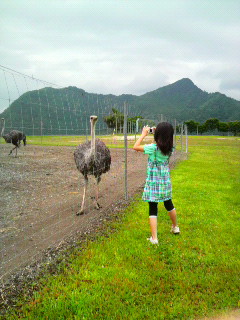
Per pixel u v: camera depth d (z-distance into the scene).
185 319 2.86
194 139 45.81
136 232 4.79
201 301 3.11
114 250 4.14
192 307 3.00
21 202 6.53
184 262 3.88
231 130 86.31
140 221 5.32
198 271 3.68
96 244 4.32
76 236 4.68
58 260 3.91
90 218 5.54
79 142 7.43
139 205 6.33
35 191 7.55
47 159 13.74
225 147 28.14
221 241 4.54
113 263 3.81
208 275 3.59
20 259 3.91
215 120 87.06
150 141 16.14
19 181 8.65
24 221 5.30
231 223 5.33
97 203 6.18
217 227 5.11
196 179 9.53
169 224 5.20
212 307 3.02
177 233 4.74
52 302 3.02
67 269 3.70
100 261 3.85
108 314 2.88
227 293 3.23
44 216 5.61
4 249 4.17
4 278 3.47
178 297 3.18
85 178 5.91
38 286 3.36
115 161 13.72
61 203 6.52
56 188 7.96
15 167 11.09
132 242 4.41
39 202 6.56
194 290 3.32
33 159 13.61
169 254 4.10
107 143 10.66
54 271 3.67
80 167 5.90
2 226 5.02
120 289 3.27
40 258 3.95
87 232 4.85
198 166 12.94
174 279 3.49
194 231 4.91
